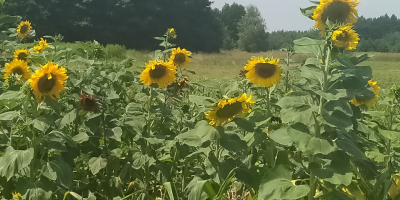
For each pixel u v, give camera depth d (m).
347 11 3.12
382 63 36.38
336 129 3.05
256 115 3.60
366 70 2.94
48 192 3.15
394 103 4.24
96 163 3.61
